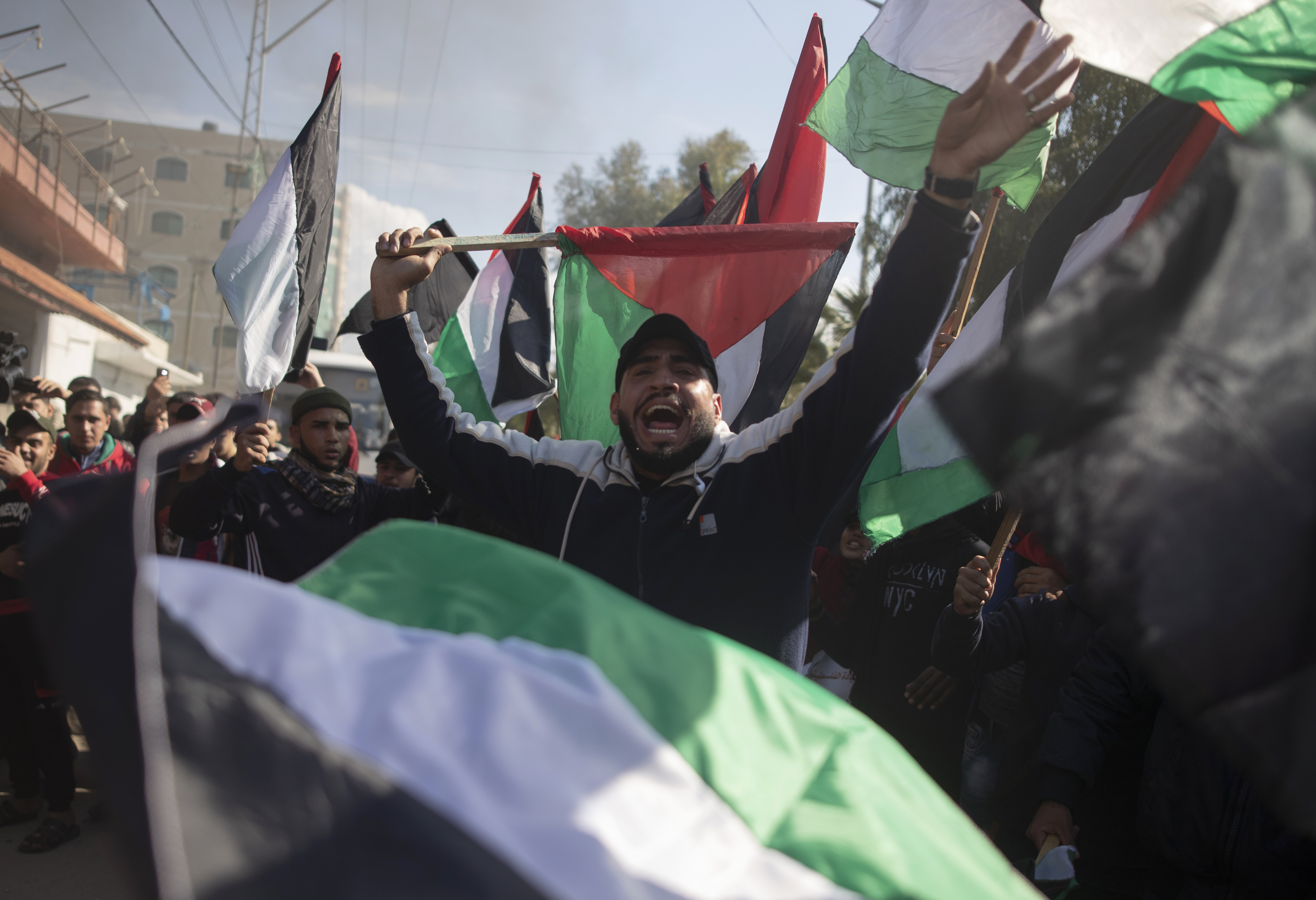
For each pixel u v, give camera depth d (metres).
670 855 0.90
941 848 1.02
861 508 2.75
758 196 4.03
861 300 13.76
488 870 0.77
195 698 0.80
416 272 2.69
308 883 0.75
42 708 3.77
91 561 0.84
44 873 3.56
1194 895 1.90
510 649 1.02
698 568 2.26
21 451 4.34
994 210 2.71
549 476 2.49
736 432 3.22
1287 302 0.95
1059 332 1.00
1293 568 0.94
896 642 3.15
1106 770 2.56
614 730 0.93
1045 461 0.98
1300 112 0.97
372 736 0.83
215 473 3.18
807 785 1.04
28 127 26.47
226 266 3.17
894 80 2.38
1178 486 0.96
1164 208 1.00
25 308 22.39
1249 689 0.94
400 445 4.57
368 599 1.11
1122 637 0.96
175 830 0.73
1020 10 2.24
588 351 3.25
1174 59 1.81
